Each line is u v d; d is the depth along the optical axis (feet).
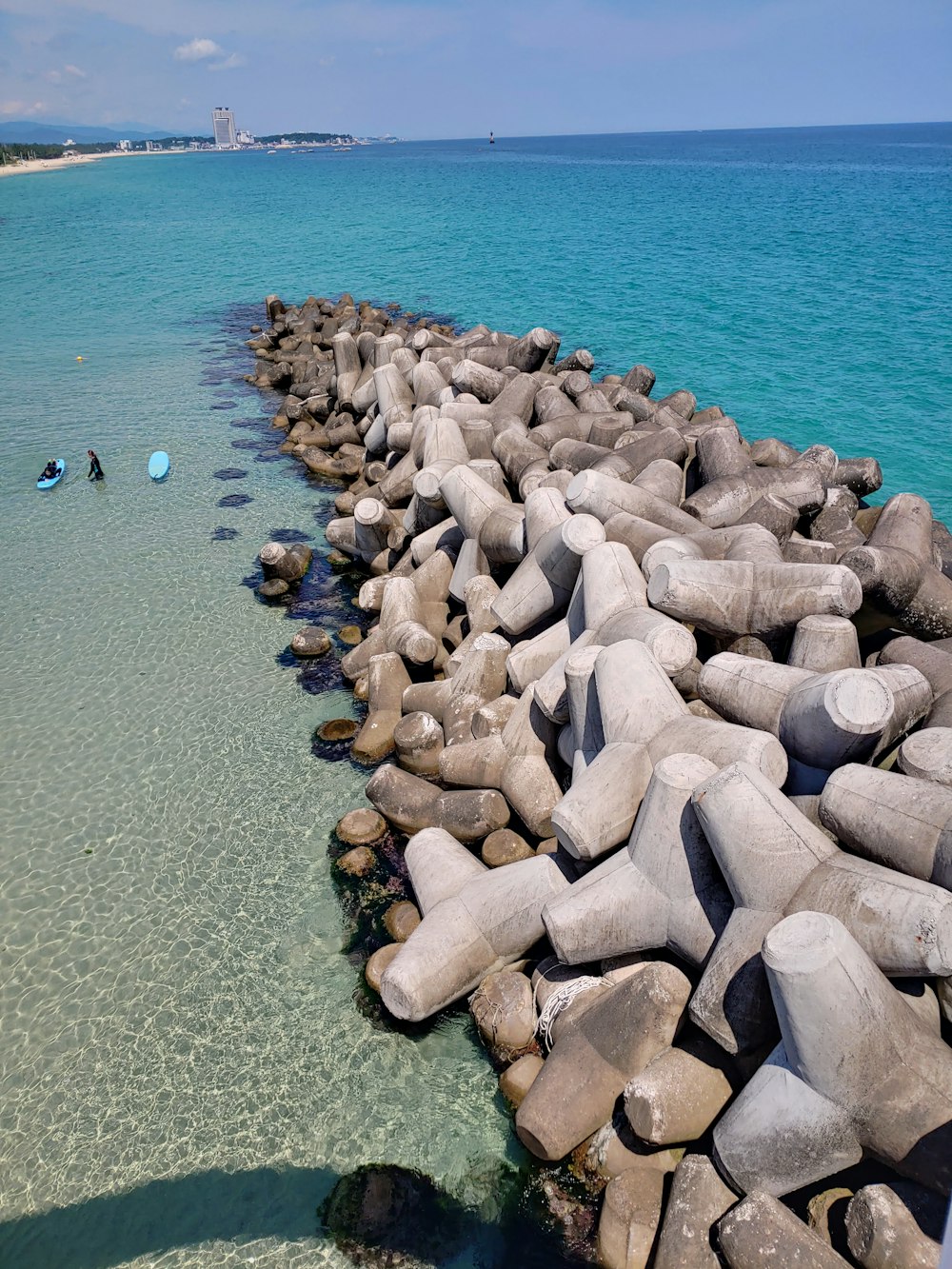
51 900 28.99
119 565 51.29
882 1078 15.87
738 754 21.76
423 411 51.72
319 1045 24.17
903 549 33.04
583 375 57.72
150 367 94.32
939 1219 15.15
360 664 39.45
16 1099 23.12
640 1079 19.19
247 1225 20.31
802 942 16.22
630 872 21.68
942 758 20.77
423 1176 21.03
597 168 414.82
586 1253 19.16
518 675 31.91
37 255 169.89
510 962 24.71
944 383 77.66
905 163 422.82
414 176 383.24
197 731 36.96
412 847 28.04
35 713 38.14
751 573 28.84
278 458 67.92
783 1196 17.56
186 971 26.50
